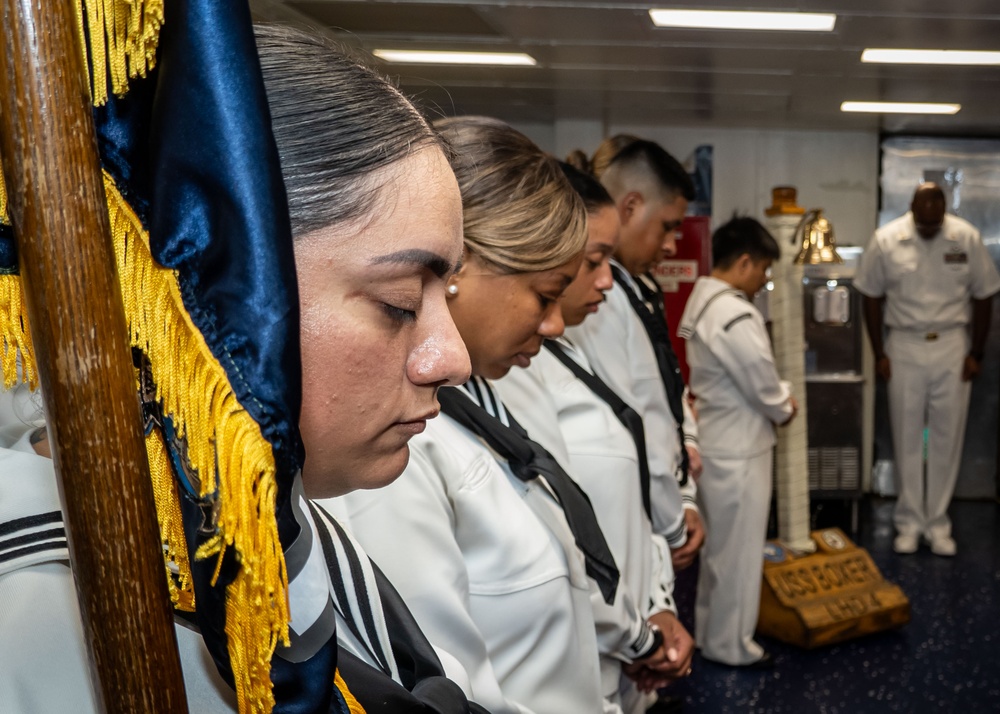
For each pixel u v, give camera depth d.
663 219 2.85
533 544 1.34
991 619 4.56
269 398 0.46
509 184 1.28
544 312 1.38
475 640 1.16
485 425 1.39
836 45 4.42
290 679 0.56
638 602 1.93
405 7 3.93
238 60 0.46
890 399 5.93
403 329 0.59
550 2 3.79
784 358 4.77
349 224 0.54
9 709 0.53
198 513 0.52
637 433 2.02
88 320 0.44
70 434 0.44
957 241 5.76
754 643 4.08
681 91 5.66
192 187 0.47
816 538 4.62
